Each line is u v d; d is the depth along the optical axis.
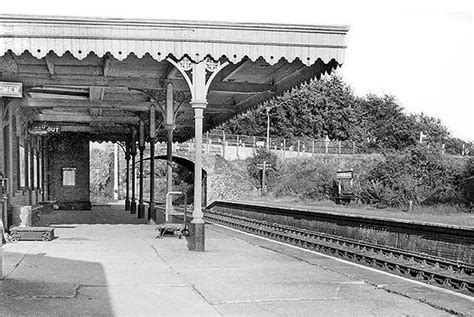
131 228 18.97
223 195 50.09
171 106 18.16
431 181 35.12
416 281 9.97
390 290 8.89
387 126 73.75
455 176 34.59
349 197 39.19
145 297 7.96
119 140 33.84
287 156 61.22
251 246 14.66
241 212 34.09
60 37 12.41
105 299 7.78
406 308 7.64
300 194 49.75
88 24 12.48
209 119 27.20
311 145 63.44
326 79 86.88
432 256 13.13
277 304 7.71
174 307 7.39
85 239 15.18
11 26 12.23
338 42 13.29
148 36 12.72
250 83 18.75
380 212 28.61
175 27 12.81
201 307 7.43
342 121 84.81
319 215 22.09
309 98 82.50
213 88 18.62
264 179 53.00
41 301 7.57
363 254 14.48
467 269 11.55
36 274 9.59
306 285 9.12
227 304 7.65
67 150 33.12
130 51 12.68
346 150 62.38
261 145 62.03
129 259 11.50
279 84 18.47
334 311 7.36
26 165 23.91
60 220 23.36
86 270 10.06
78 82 17.58
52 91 20.64
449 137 78.81
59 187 33.00
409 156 37.56
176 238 15.58
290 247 15.58
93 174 63.59
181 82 18.31
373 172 40.00
